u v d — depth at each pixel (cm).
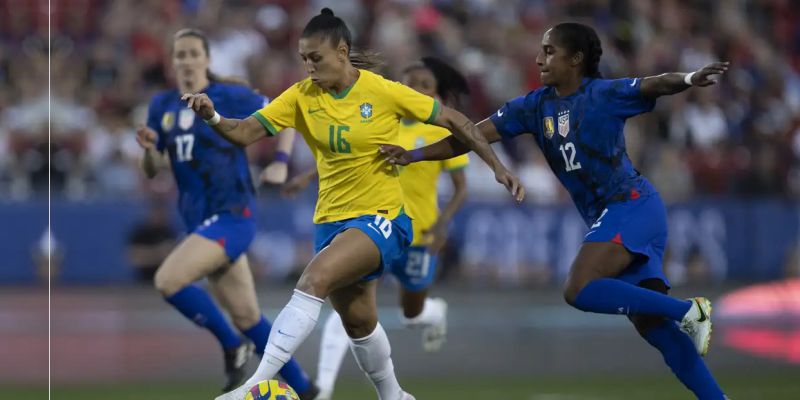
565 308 5719
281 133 2903
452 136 2369
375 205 2280
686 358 2325
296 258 5997
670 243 6425
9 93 6500
